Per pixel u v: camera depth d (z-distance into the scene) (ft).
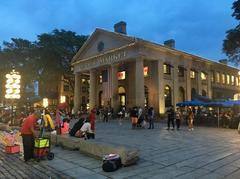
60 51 148.97
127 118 101.60
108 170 25.00
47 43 151.84
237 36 102.42
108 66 119.55
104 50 117.60
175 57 117.80
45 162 29.60
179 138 47.32
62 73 155.12
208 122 80.48
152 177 22.81
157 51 108.37
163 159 29.40
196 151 33.99
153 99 108.27
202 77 138.10
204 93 138.62
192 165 26.61
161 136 50.44
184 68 122.52
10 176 24.38
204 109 104.47
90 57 124.98
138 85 98.89
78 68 136.15
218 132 58.80
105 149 29.48
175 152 33.37
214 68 147.84
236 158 29.60
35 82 165.37
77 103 135.85
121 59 107.65
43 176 24.12
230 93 160.45
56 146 40.60
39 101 112.06
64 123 49.85
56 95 172.04
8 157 32.91
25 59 161.17
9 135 37.35
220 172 23.99
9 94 61.67
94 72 127.24
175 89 115.24
